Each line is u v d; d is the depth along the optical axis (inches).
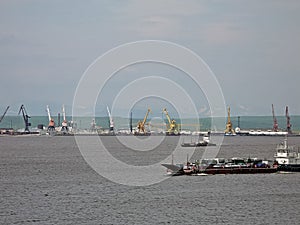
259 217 5541.3
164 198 6648.6
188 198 6638.8
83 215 5639.8
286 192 7081.7
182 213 5733.3
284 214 5684.1
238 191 7165.4
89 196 6850.4
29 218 5511.8
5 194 7071.9
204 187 7529.5
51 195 6968.5
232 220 5418.3
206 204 6240.2
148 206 6122.1
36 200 6560.0
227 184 7810.0
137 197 6732.3
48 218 5511.8
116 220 5413.4
